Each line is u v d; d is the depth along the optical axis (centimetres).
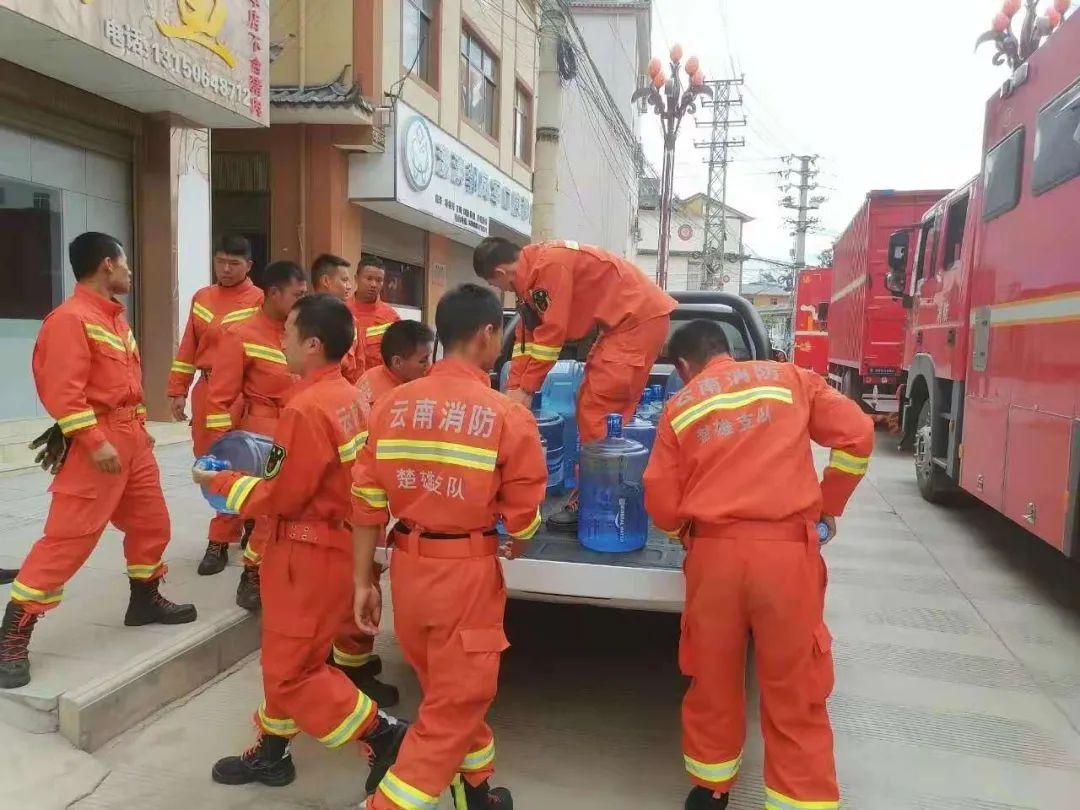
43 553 298
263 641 262
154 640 340
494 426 229
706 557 247
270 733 274
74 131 780
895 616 475
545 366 346
